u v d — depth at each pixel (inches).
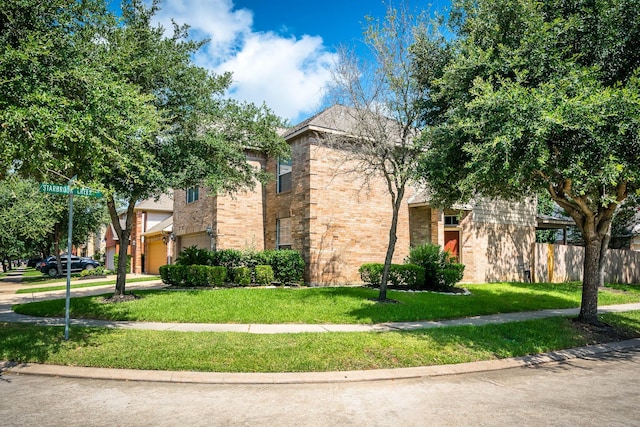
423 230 733.9
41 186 297.4
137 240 1178.0
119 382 237.1
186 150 474.9
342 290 556.4
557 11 343.9
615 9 313.1
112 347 287.9
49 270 1316.4
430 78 441.4
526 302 525.0
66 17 302.4
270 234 773.9
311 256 644.1
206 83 497.4
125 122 293.3
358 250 688.4
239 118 526.0
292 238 699.4
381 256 712.4
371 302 466.9
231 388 227.8
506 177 327.9
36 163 269.6
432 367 267.4
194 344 292.0
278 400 208.8
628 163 289.1
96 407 197.5
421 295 534.3
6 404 201.0
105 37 414.0
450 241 745.0
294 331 343.6
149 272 1162.0
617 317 445.4
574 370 276.2
